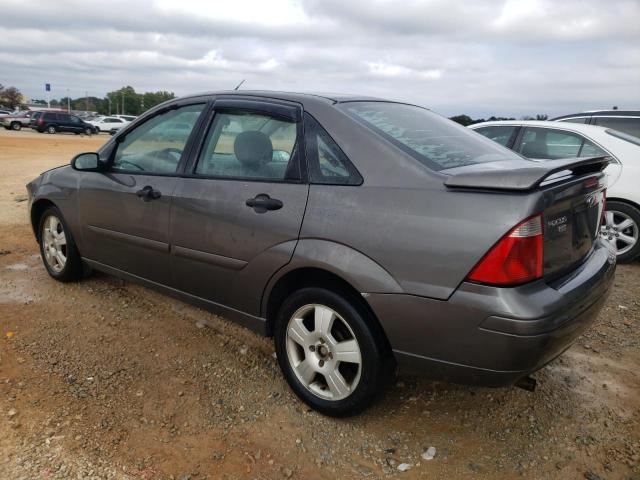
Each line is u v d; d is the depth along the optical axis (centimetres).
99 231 405
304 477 244
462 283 229
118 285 469
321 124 288
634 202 575
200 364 340
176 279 355
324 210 269
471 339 230
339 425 283
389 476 247
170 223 344
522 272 223
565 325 232
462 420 291
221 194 315
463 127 356
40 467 239
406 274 241
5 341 356
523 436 278
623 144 595
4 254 556
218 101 344
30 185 483
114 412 284
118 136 405
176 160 354
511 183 224
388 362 266
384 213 250
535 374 341
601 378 338
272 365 342
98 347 355
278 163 298
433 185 243
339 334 279
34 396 294
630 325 419
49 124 3656
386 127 288
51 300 431
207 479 240
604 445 273
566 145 628
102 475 237
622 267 581
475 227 227
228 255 312
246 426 279
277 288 299
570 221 254
